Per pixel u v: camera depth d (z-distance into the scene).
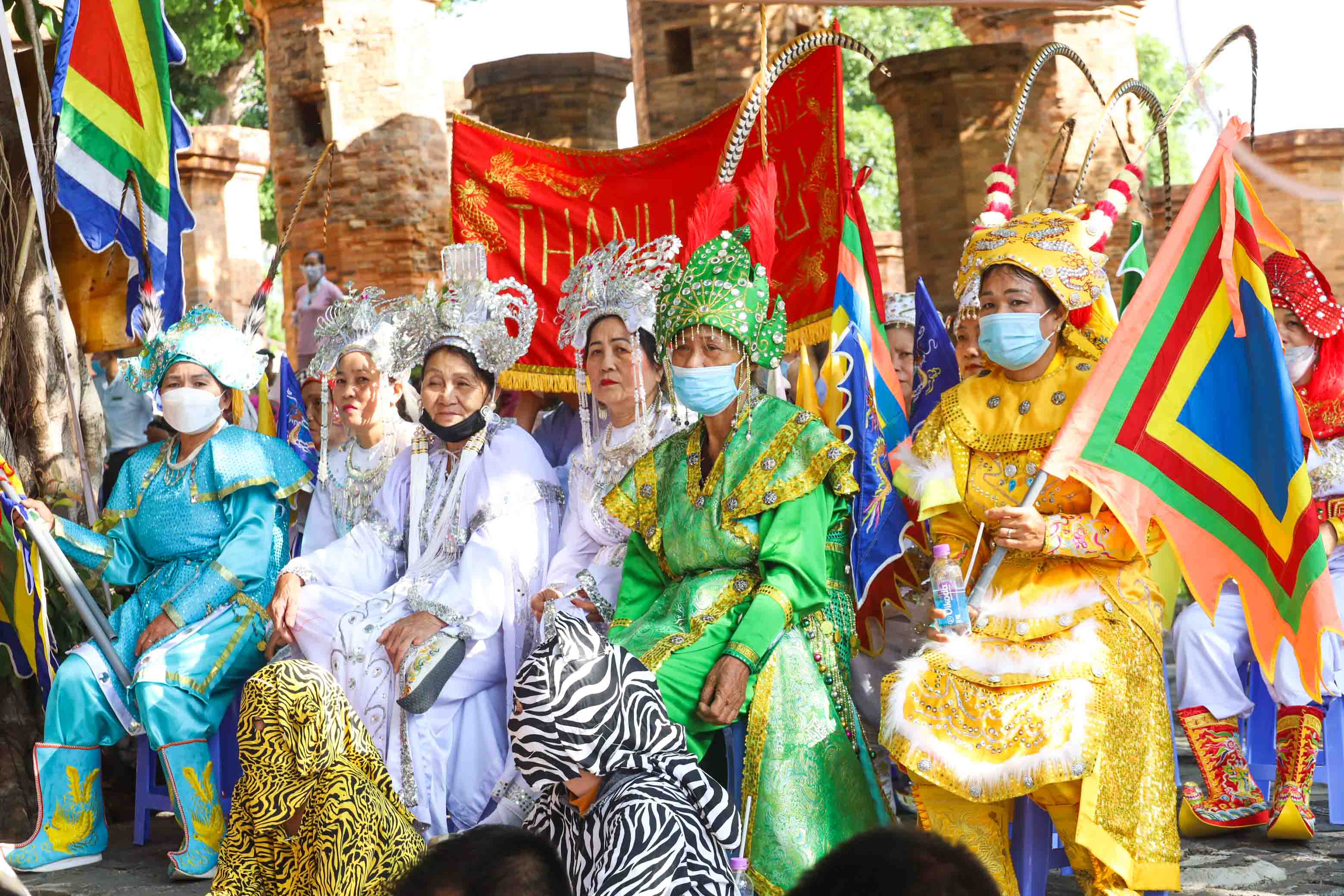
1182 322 3.77
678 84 13.45
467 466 4.99
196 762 4.76
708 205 4.28
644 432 4.66
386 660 4.70
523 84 13.98
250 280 17.05
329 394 5.67
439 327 5.06
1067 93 13.52
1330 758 4.80
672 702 3.84
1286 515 3.76
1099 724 3.50
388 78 12.48
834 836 3.81
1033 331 3.73
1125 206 3.87
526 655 4.79
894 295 6.09
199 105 21.08
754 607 3.86
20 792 5.31
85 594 4.93
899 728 3.64
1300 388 4.92
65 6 5.45
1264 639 3.75
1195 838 4.80
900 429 4.68
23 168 5.75
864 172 4.80
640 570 4.30
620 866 2.74
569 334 4.82
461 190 5.88
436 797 4.62
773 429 4.03
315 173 5.38
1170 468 3.71
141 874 4.73
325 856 3.41
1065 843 3.63
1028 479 3.82
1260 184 16.00
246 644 4.98
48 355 5.81
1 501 4.98
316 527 5.36
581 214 5.77
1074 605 3.68
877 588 4.48
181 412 4.97
